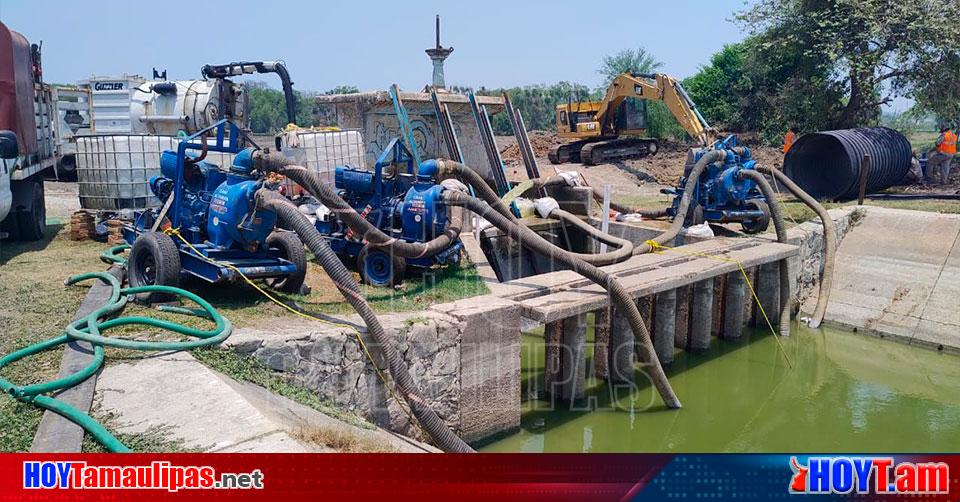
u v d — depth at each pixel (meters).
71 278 9.14
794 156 20.30
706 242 15.39
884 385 12.59
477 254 12.88
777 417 11.10
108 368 6.46
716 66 36.06
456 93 17.72
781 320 14.93
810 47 27.25
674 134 35.03
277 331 7.69
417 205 10.80
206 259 8.49
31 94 12.38
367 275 10.64
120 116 21.38
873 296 15.56
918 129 41.62
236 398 5.94
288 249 9.14
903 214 16.88
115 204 12.47
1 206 10.72
